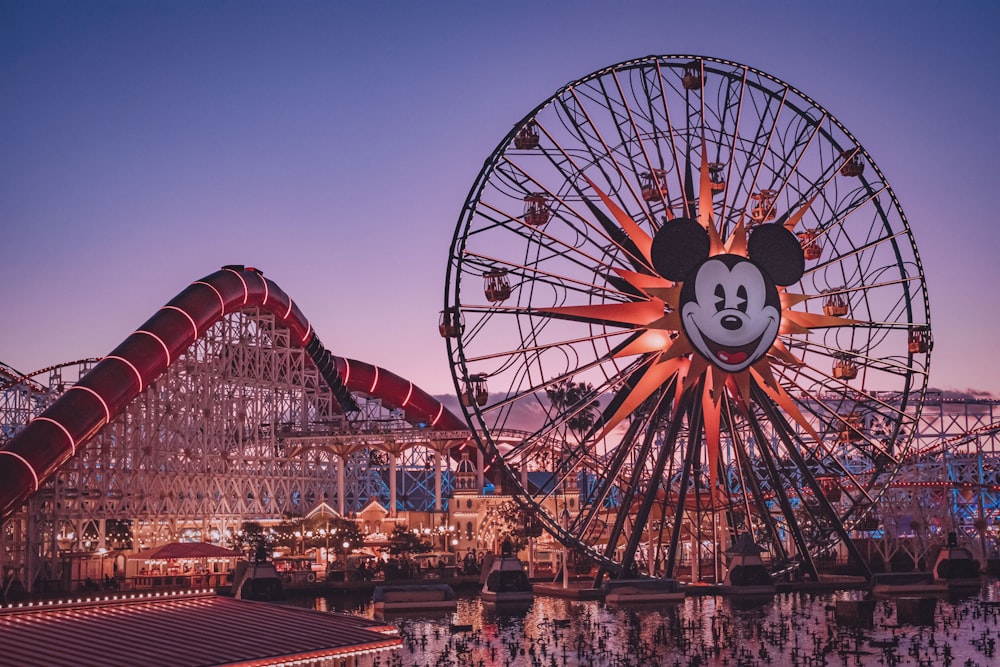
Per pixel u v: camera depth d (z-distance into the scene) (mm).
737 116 120500
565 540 117188
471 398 110812
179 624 75062
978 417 174250
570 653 88562
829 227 124375
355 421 172000
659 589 118938
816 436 118125
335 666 76312
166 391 150125
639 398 112062
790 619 105875
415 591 118750
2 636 68188
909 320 125750
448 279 110312
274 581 124312
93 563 138750
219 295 148000
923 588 129500
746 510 125812
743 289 115125
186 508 150750
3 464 118000
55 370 153250
